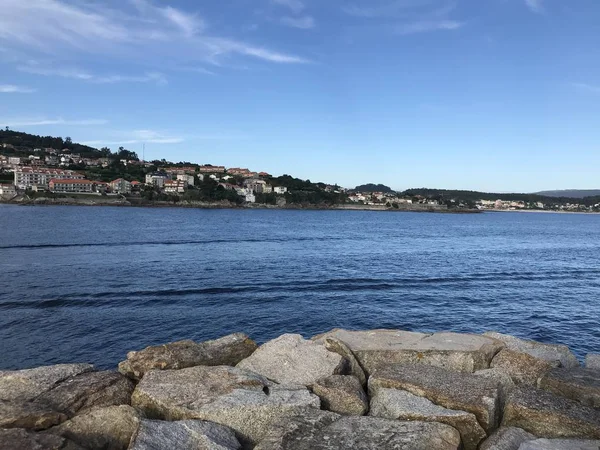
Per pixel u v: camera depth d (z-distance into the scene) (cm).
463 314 2481
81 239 6009
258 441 559
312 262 4431
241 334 869
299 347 775
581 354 1869
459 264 4553
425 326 2239
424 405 565
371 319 2345
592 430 515
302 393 616
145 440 478
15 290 2816
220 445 500
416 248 6197
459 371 696
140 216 12419
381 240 7406
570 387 626
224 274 3591
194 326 2156
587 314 2516
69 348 1822
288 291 2986
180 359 748
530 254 5762
